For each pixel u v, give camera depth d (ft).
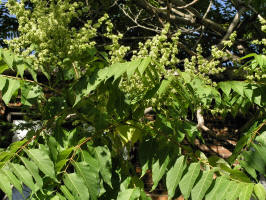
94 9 15.88
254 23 14.97
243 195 5.24
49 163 5.32
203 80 6.17
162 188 13.39
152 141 6.21
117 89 6.04
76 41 5.73
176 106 6.53
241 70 6.78
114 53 6.03
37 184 5.04
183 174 5.75
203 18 14.39
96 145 6.17
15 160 5.71
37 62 5.73
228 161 6.45
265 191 5.22
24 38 5.61
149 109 9.78
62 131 6.32
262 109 7.13
